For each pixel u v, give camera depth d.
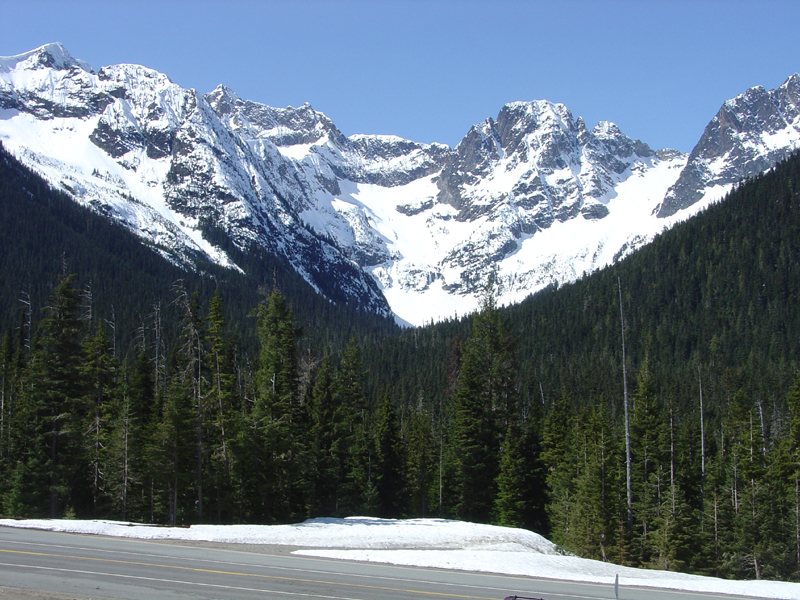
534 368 147.00
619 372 131.50
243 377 75.38
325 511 65.94
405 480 73.31
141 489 58.03
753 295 171.62
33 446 53.69
